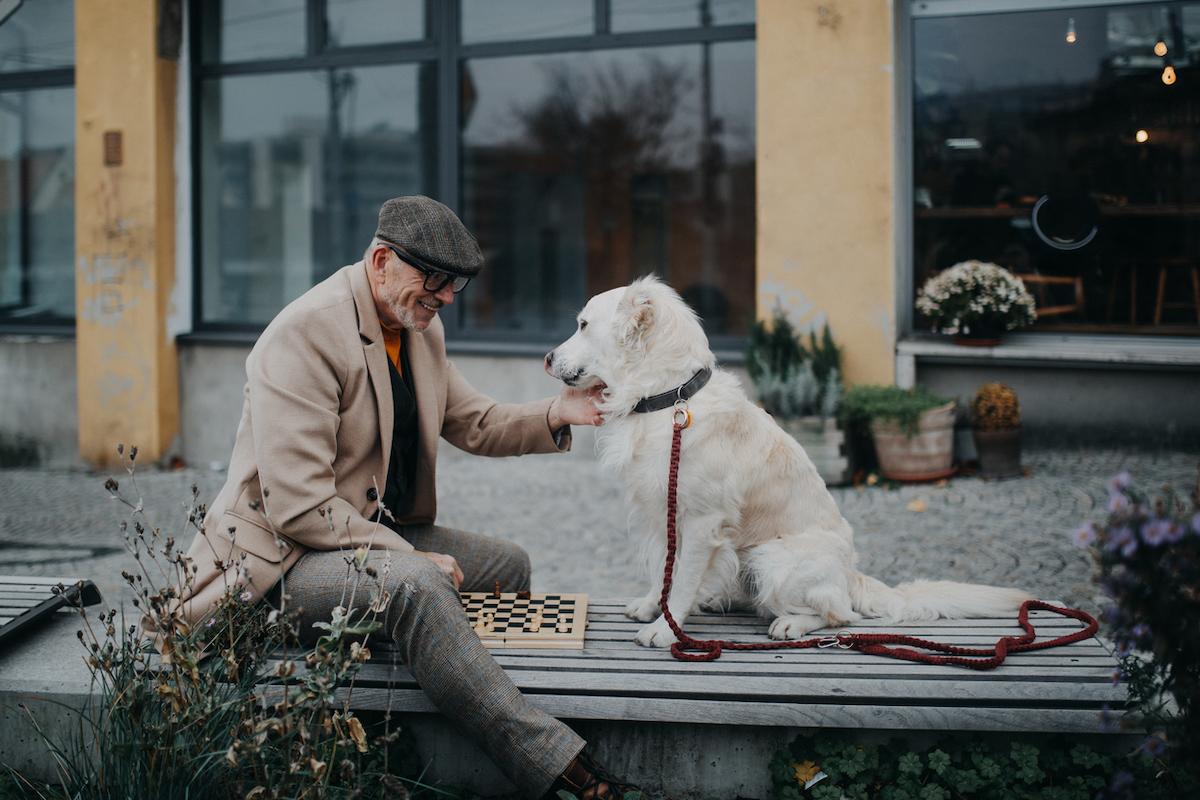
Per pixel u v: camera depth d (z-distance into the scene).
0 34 8.20
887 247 6.54
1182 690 2.12
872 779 2.51
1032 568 4.54
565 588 4.50
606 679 2.55
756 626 2.99
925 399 6.28
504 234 7.89
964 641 2.79
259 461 2.61
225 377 7.75
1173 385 6.53
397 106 7.82
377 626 2.22
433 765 2.67
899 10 6.74
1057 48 6.80
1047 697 2.46
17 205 8.38
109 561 5.05
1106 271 6.88
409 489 3.03
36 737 2.68
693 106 7.43
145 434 7.61
